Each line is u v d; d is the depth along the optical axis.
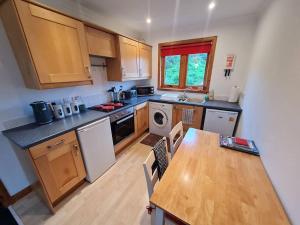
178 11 2.15
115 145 2.28
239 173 1.02
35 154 1.23
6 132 1.43
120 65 2.43
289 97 0.88
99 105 2.40
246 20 2.29
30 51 1.28
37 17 1.28
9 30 1.32
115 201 1.60
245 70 2.47
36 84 1.39
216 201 0.79
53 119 1.77
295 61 0.86
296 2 0.94
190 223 0.67
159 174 1.16
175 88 3.32
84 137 1.65
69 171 1.57
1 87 1.41
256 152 1.25
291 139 0.79
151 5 1.98
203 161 1.15
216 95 2.86
